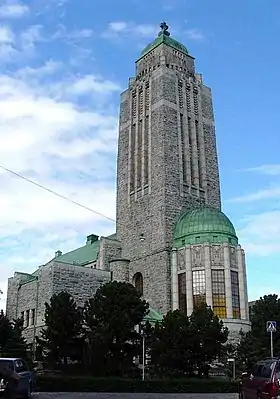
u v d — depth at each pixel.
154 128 77.62
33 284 69.31
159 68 80.44
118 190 81.69
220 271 64.88
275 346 57.28
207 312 51.34
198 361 48.28
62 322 50.66
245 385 24.95
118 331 47.41
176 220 72.12
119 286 49.97
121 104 86.75
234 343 59.94
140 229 74.81
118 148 84.44
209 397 34.62
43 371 48.94
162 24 86.38
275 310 61.91
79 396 33.50
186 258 66.25
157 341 49.28
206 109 83.69
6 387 26.91
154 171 75.31
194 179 77.25
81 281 67.38
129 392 39.56
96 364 47.16
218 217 68.38
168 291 67.19
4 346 52.50
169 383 41.34
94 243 87.56
